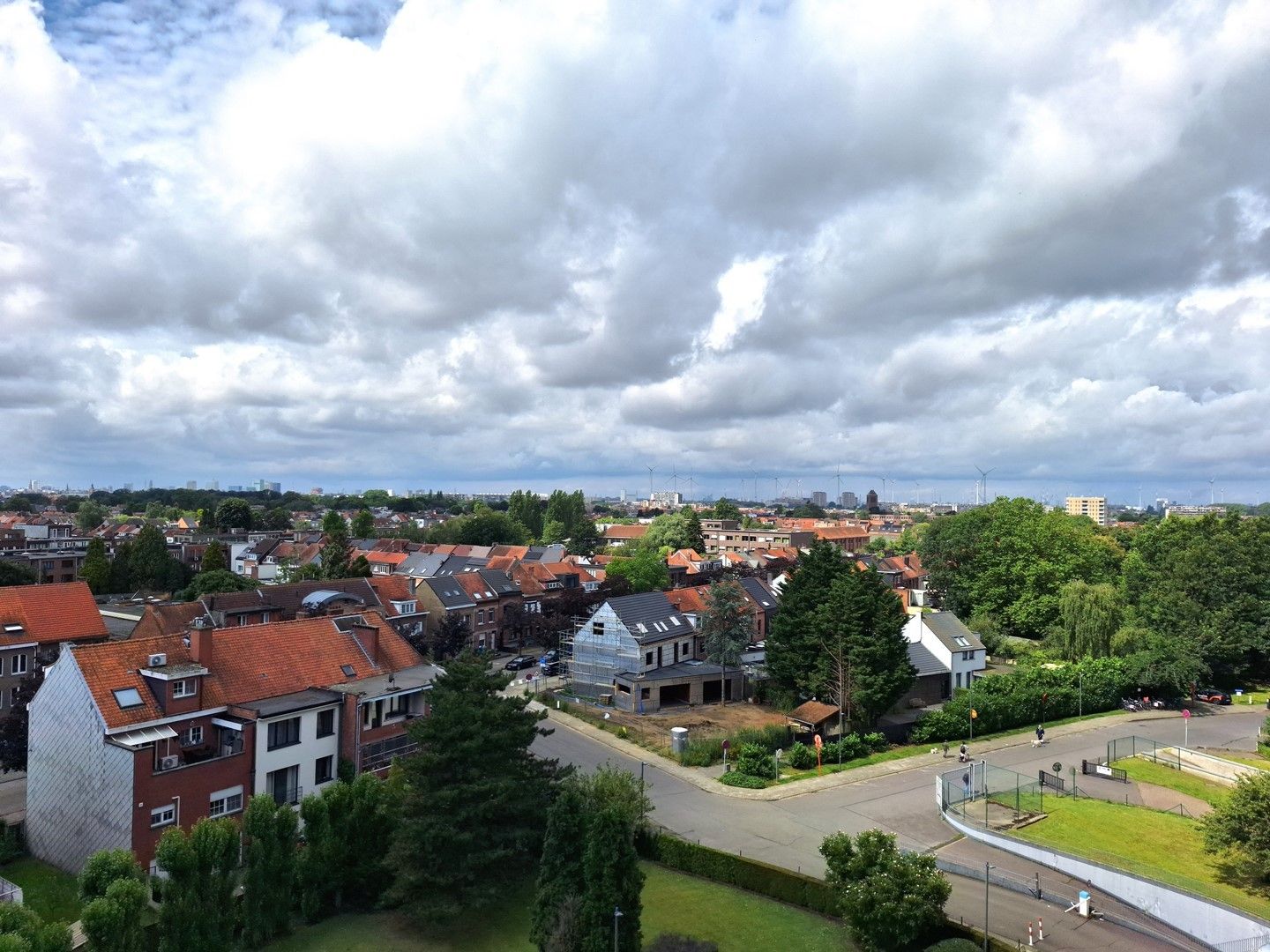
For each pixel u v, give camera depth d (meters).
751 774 53.78
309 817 35.91
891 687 61.62
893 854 33.06
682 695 74.00
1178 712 76.69
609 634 73.44
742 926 34.25
